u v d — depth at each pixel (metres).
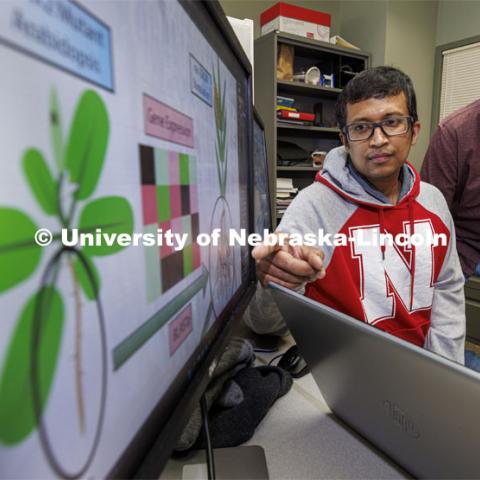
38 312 0.17
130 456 0.26
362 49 2.99
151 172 0.30
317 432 0.57
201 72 0.43
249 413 0.57
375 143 0.83
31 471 0.17
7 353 0.16
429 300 0.92
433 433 0.41
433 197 0.98
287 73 2.59
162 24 0.32
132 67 0.27
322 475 0.49
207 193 0.46
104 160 0.23
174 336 0.35
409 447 0.46
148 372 0.29
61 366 0.19
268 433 0.57
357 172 0.93
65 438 0.19
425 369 0.38
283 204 2.61
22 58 0.17
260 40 2.54
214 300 0.49
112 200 0.24
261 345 0.90
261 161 0.98
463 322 0.97
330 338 0.51
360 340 0.45
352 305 0.86
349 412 0.56
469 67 2.88
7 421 0.16
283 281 0.72
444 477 0.42
